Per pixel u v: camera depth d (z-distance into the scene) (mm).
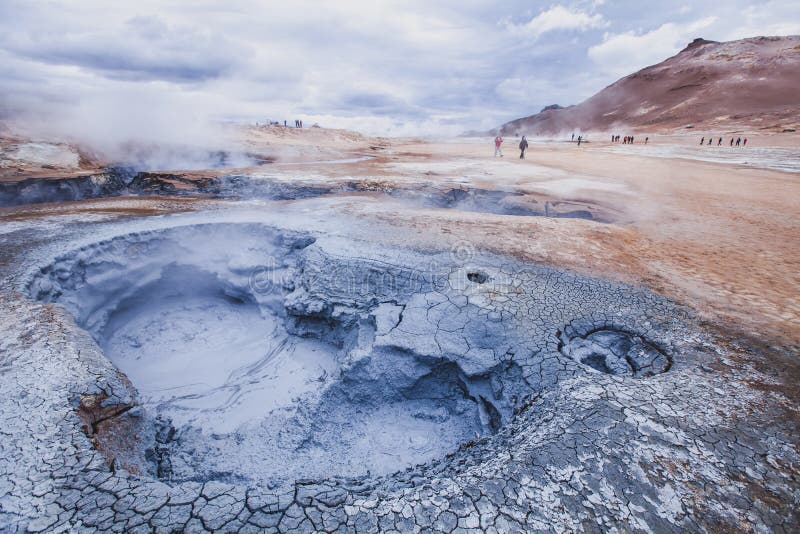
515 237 8164
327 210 10281
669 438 3129
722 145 40656
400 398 5078
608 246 7855
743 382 3914
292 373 6289
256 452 4789
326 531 2430
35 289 6031
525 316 5227
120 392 3865
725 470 2881
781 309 5422
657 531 2482
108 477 2805
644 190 13539
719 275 6570
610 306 5453
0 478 2758
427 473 3588
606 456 2955
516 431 3496
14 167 17359
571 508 2592
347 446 4793
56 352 4184
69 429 3223
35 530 2412
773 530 2518
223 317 8367
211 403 5828
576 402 3561
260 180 14328
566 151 33188
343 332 6363
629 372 4328
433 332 5137
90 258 7395
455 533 2426
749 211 10922
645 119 96000
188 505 2584
